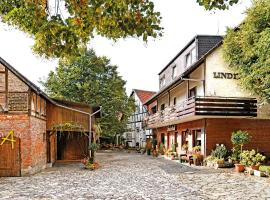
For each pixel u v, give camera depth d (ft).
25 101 65.62
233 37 70.23
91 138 97.50
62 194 43.88
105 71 160.56
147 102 150.10
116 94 160.56
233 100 77.41
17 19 17.38
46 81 155.02
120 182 54.54
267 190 45.70
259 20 59.36
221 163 73.97
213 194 42.93
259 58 60.29
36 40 18.21
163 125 121.39
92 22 17.95
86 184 52.60
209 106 76.89
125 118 169.99
